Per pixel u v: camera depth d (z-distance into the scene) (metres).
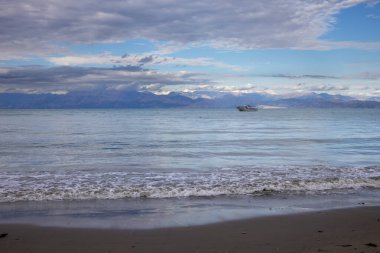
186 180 17.27
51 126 64.38
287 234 9.45
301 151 29.53
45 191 14.80
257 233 9.60
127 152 28.80
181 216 11.46
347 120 95.56
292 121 90.00
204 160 24.56
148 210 12.25
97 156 26.47
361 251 7.73
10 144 34.19
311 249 8.01
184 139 40.47
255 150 30.25
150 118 111.06
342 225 10.27
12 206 12.70
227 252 7.96
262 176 18.27
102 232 9.77
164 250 8.23
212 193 14.83
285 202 13.41
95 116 128.25
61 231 9.84
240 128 61.25
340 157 26.00
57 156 26.34
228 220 10.96
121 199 13.88
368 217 11.14
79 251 8.22
